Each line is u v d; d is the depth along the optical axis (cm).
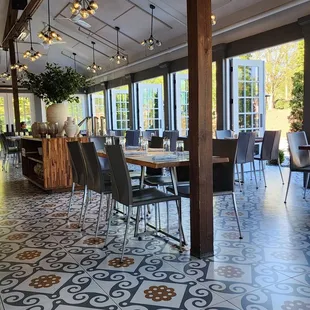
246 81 695
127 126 1139
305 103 504
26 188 583
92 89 1295
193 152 261
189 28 255
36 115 1310
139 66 958
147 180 368
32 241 315
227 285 220
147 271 245
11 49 946
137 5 665
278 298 202
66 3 753
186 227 348
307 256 262
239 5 575
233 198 307
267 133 549
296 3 483
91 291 218
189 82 260
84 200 404
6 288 224
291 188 520
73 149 367
